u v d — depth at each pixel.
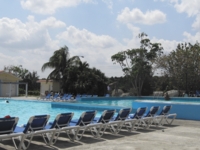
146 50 39.75
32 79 55.41
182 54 34.03
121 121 8.45
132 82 40.53
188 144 7.04
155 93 36.78
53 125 7.11
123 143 7.08
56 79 39.91
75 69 37.94
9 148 6.26
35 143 6.92
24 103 27.34
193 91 34.56
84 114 7.70
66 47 39.97
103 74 40.56
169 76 35.41
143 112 9.84
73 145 6.77
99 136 7.82
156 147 6.65
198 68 33.59
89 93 37.28
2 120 5.82
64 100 29.36
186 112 12.52
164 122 11.34
